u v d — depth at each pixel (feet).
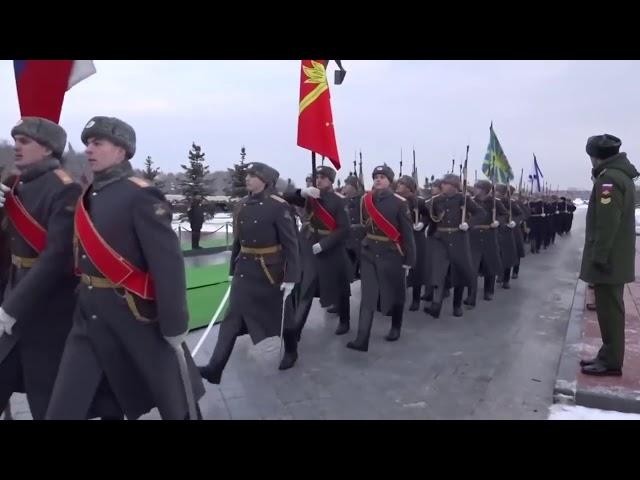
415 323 22.20
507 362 16.65
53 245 9.05
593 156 14.01
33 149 9.57
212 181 93.91
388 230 17.67
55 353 9.82
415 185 26.14
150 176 76.84
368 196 18.17
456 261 23.35
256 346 18.17
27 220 9.55
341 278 19.36
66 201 9.21
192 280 30.68
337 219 18.54
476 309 25.31
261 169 14.82
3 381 9.81
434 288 24.12
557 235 75.10
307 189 17.80
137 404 9.01
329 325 21.76
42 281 8.95
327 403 13.14
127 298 8.56
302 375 15.28
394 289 18.13
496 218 30.86
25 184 9.67
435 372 15.62
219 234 66.44
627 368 14.71
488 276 27.71
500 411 12.66
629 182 13.42
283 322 15.26
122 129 8.66
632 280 13.75
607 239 13.11
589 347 16.92
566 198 78.64
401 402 13.24
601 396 12.80
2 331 9.55
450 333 20.42
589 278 13.85
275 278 14.70
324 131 17.22
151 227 8.38
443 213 23.50
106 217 8.43
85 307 8.76
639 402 12.48
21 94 10.51
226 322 14.47
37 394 9.77
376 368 15.98
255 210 14.70
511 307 25.79
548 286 32.27
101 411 8.96
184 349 9.64
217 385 14.34
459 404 13.09
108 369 8.72
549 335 20.12
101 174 8.74
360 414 12.44
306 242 19.21
